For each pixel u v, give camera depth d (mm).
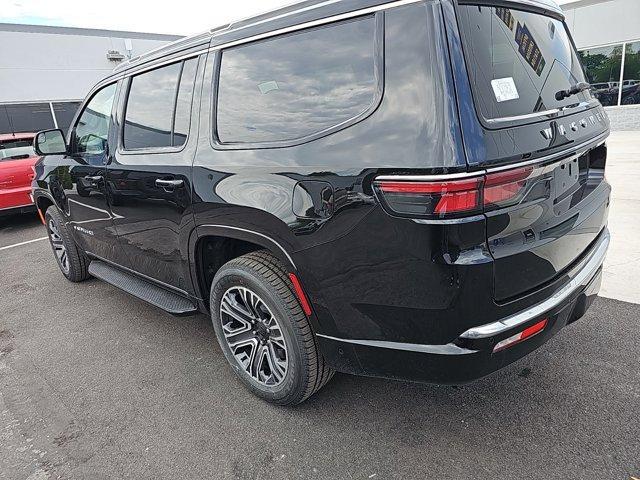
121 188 3021
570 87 2148
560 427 2123
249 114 2201
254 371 2482
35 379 2891
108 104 3285
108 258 3707
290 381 2256
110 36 16141
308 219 1892
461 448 2057
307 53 1977
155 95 2811
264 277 2184
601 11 11766
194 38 2588
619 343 2727
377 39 1727
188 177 2439
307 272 1966
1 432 2400
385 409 2357
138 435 2311
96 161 3330
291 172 1938
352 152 1749
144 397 2623
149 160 2748
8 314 3963
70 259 4402
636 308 3115
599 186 2340
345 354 2004
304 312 2117
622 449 1966
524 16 2020
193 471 2057
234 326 2570
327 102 1890
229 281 2393
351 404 2412
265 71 2141
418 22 1627
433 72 1579
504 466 1938
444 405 2350
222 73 2361
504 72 1761
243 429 2299
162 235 2809
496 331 1670
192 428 2334
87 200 3529
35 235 6902
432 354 1724
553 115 1870
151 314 3756
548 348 2732
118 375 2871
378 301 1786
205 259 2658
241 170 2150
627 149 9258
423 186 1550
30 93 14602
